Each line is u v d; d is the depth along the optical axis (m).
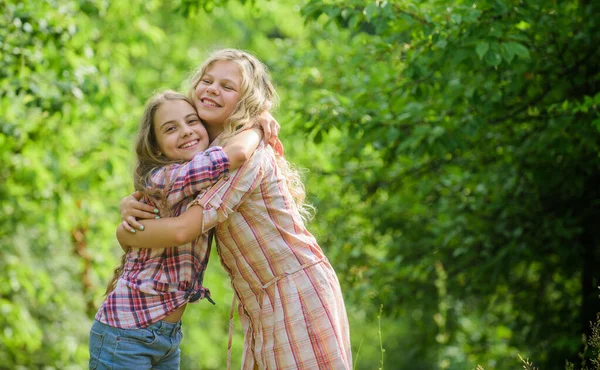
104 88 8.58
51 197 9.48
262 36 15.04
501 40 6.11
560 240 8.23
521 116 7.95
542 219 8.37
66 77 8.04
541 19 6.99
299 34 13.29
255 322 3.77
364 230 10.26
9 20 7.64
